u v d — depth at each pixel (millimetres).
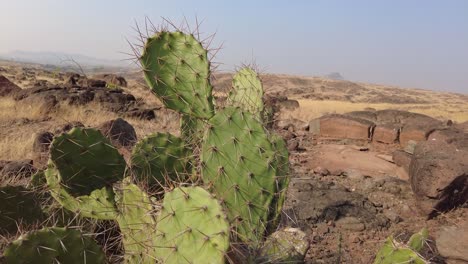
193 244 2131
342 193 6547
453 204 6578
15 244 2293
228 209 2713
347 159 9797
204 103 3400
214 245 2070
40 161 6844
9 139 9344
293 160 9430
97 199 3189
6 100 16656
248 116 2916
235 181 2758
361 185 7754
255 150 2855
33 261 2320
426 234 3111
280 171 3023
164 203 2291
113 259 3004
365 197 6703
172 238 2209
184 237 2164
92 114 14383
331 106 36062
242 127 2867
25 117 13375
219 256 2051
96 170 3135
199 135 3406
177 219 2219
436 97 102812
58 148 2988
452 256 4672
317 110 26859
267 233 2961
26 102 14992
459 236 4754
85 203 3209
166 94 3355
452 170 6305
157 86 3328
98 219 3264
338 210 5969
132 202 2754
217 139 2785
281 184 3014
